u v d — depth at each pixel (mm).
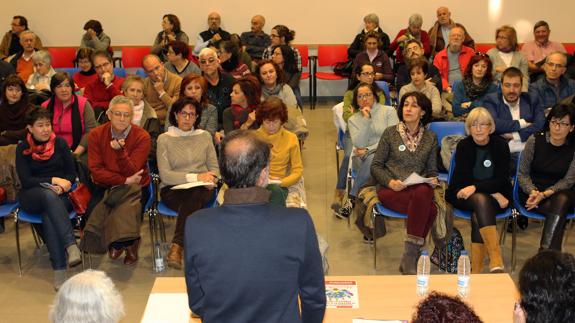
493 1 7953
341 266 3990
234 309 1651
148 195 4074
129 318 3395
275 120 3941
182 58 5844
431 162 3947
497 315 2297
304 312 1836
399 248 4246
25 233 4562
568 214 3744
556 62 5172
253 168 1710
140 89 4656
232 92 4824
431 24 8070
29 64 7004
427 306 1381
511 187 3791
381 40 7574
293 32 7570
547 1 7891
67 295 1798
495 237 3555
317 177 5508
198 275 1688
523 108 4648
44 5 8109
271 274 1653
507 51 6199
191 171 3965
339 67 7633
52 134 3910
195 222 1716
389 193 3797
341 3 8117
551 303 1594
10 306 3553
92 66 6199
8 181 3965
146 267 4008
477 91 5105
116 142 3818
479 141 3762
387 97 5410
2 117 4684
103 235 3752
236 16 8180
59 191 3785
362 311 2328
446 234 3709
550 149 3820
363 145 4484
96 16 8156
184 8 8148
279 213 1721
